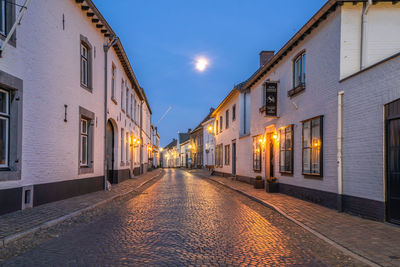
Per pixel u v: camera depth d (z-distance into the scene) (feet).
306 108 36.65
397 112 22.30
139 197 40.88
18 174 25.84
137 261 15.25
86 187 40.47
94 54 43.14
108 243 18.43
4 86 24.67
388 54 29.76
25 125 26.91
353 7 29.76
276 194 43.16
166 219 25.94
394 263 15.25
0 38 23.68
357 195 26.61
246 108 69.82
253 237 20.52
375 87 24.40
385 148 23.47
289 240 19.89
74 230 21.68
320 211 29.35
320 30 33.50
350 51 29.53
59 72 32.78
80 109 38.19
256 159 57.77
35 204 28.66
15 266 14.47
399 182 22.25
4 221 22.35
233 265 14.98
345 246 18.10
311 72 35.47
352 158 27.27
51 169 31.42
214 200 38.73
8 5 24.99
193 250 17.28
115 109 55.77
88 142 42.24
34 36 28.14
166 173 119.44
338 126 28.81
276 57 44.50
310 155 35.58
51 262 15.02
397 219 22.53
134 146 80.12
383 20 29.96
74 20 36.35
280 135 45.52
